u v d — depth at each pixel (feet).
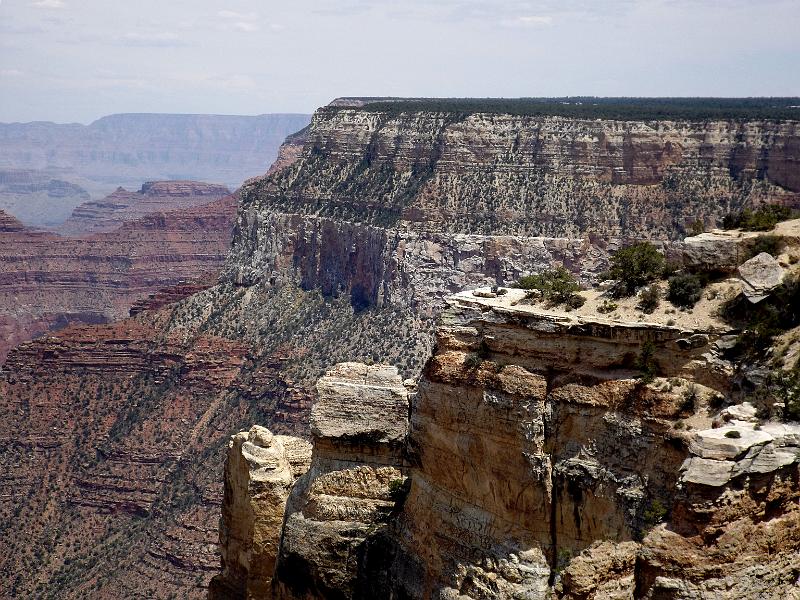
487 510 175.42
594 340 165.48
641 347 162.20
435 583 180.04
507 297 181.16
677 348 160.15
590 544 162.81
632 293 170.60
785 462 142.92
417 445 186.91
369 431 208.95
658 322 163.02
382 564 198.29
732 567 142.00
